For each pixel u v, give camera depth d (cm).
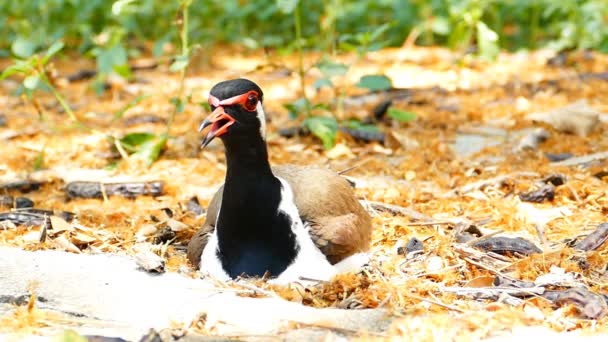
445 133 1534
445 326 766
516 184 1230
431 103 1734
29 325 791
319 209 898
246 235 880
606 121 1555
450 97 1783
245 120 857
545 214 1125
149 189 1225
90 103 1800
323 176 941
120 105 1780
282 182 898
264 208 873
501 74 1962
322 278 877
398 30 2392
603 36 2161
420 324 766
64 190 1258
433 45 2350
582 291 838
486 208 1161
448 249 981
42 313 808
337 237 883
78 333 755
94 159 1412
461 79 1933
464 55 2127
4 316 812
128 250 1004
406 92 1827
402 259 966
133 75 2014
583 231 1077
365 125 1502
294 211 884
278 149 1455
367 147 1451
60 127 1410
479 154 1412
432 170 1337
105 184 1227
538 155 1377
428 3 2336
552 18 2400
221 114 850
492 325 779
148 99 1812
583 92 1764
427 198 1205
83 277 884
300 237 880
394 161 1397
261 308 810
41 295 847
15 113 1706
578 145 1420
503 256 978
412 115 1526
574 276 921
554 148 1412
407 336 755
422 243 1006
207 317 794
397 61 2144
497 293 861
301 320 787
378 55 2230
